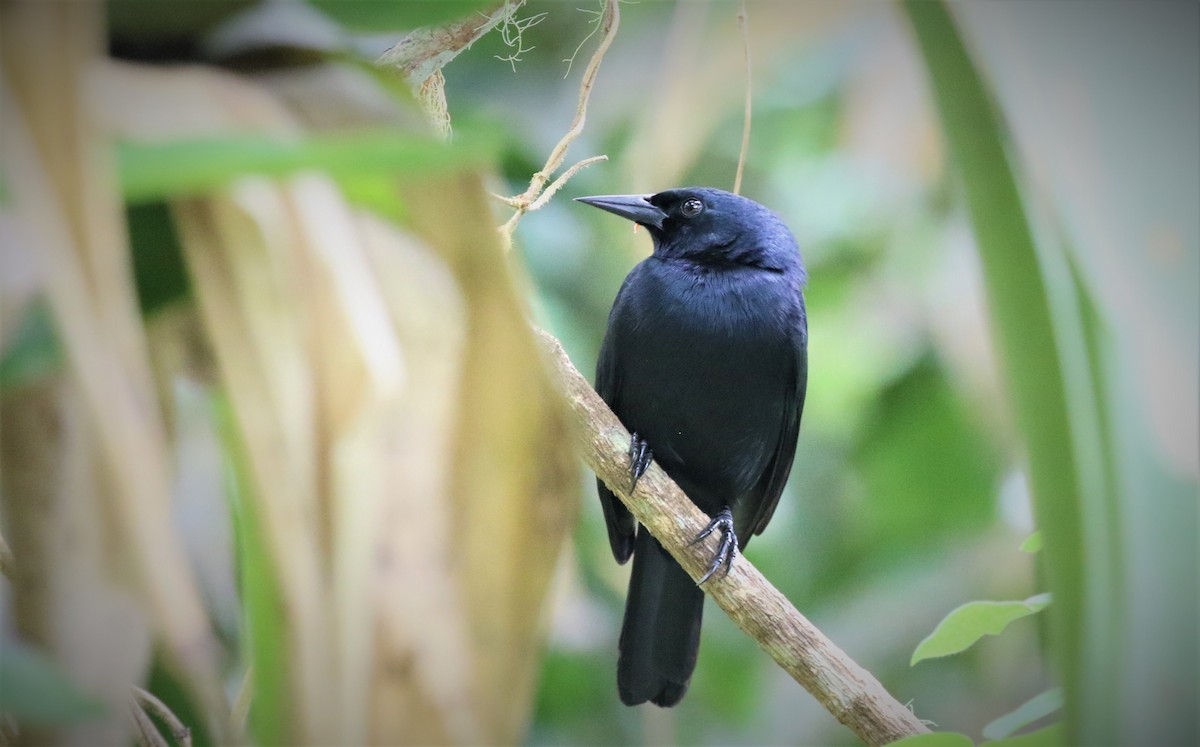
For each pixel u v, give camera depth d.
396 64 3.35
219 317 1.62
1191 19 1.49
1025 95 1.50
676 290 4.71
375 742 1.57
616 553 5.05
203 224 1.62
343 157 1.43
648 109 4.75
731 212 4.90
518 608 1.65
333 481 1.59
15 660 1.65
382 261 1.69
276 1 1.81
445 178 1.70
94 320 1.40
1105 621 1.47
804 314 4.86
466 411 1.66
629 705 4.64
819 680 3.37
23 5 1.41
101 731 1.77
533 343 1.70
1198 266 1.45
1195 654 1.44
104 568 1.76
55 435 1.79
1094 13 1.51
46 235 1.39
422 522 1.62
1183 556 1.44
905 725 3.25
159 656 2.59
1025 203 1.50
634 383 4.76
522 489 1.67
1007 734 2.84
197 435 3.04
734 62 4.36
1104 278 1.46
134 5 1.72
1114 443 1.47
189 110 1.59
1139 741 1.45
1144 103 1.48
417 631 1.60
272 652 1.66
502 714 1.63
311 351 1.61
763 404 4.80
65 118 1.40
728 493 5.06
